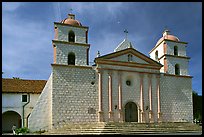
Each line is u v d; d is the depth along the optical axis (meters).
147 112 37.12
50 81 34.66
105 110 34.75
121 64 36.88
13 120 41.31
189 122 36.81
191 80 41.41
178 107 39.25
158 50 43.50
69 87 33.81
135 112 37.12
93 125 30.58
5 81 41.41
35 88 42.34
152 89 38.09
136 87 37.34
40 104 34.09
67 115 32.91
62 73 33.94
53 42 34.97
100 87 35.03
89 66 35.34
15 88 40.69
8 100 39.38
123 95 36.28
